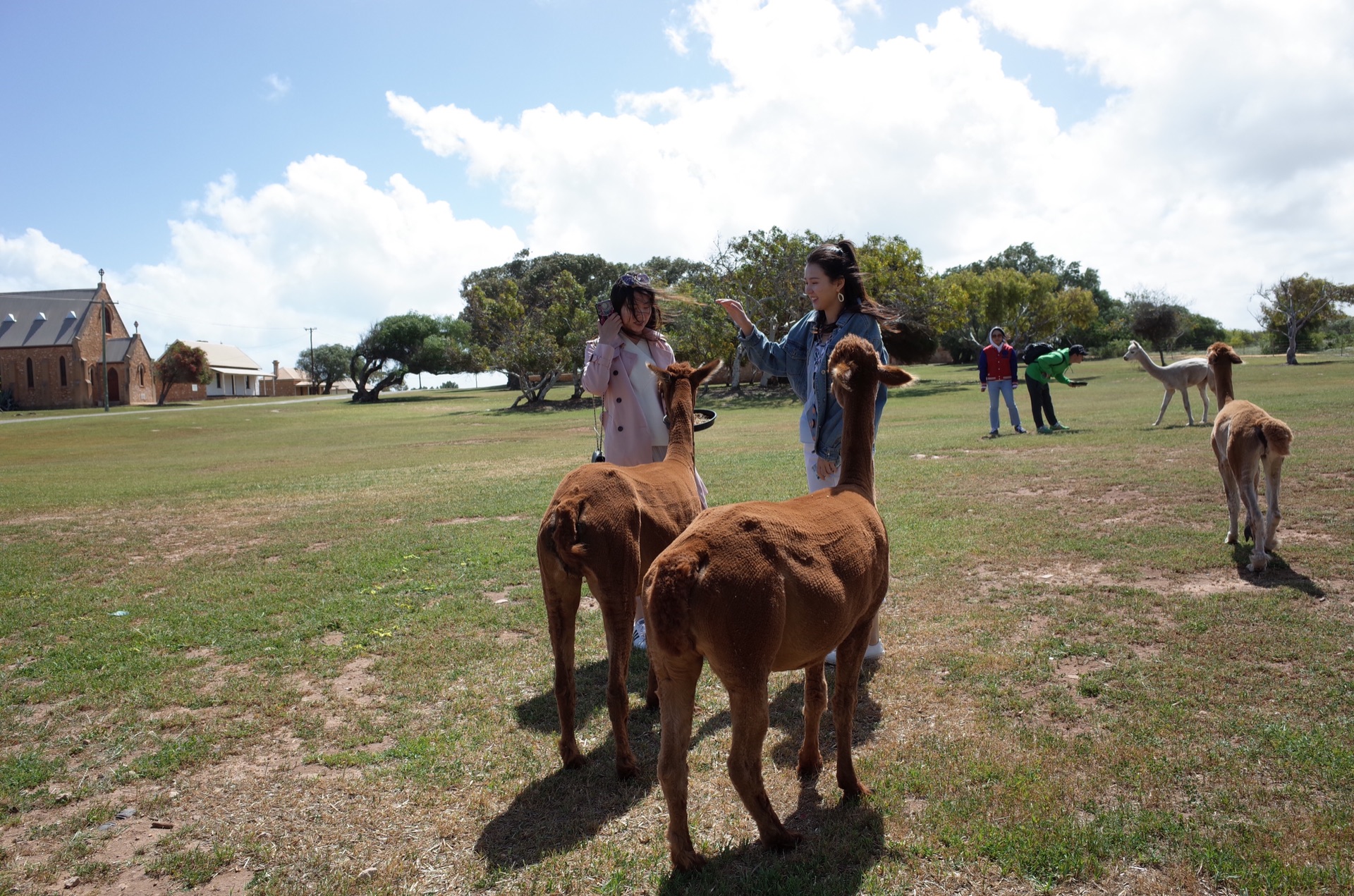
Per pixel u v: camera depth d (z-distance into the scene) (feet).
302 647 19.94
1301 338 206.69
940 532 28.04
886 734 14.40
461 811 12.47
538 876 10.77
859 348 13.43
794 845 10.90
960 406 95.09
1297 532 24.85
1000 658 17.08
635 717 15.76
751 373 187.42
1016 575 23.09
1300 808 11.34
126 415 187.11
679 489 15.38
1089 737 13.61
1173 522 27.45
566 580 13.57
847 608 11.06
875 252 142.31
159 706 16.67
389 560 28.48
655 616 9.71
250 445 97.40
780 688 16.93
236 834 11.92
